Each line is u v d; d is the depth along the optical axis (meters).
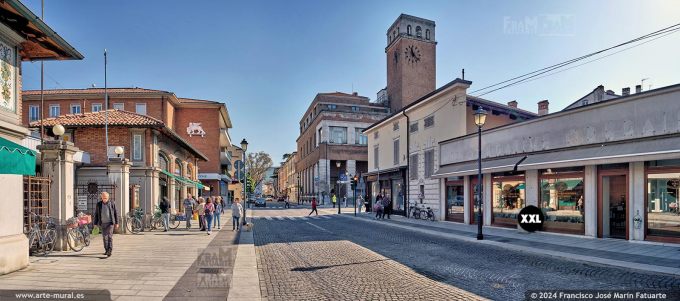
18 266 8.55
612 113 12.98
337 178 60.69
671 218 11.59
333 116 59.06
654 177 12.05
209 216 17.11
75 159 17.50
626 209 12.84
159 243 13.59
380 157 33.81
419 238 15.58
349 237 16.09
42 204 11.12
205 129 43.41
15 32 8.75
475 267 9.52
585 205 14.09
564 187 15.07
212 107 43.56
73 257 10.36
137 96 38.00
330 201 57.91
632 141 12.31
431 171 24.34
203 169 42.84
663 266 8.84
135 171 19.66
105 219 10.50
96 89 39.62
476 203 20.06
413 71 55.69
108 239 10.52
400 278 8.35
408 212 27.53
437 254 11.52
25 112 37.59
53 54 10.32
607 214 13.71
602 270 8.96
